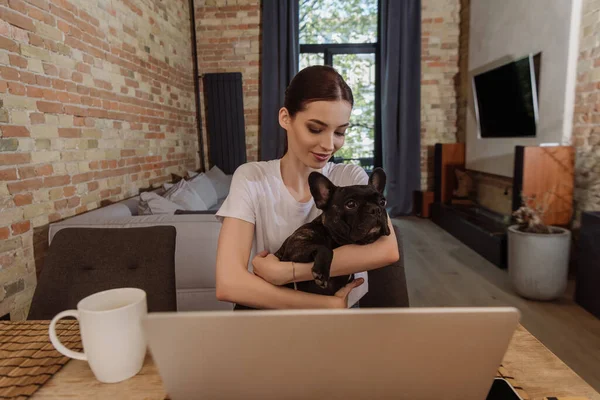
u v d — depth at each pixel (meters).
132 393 0.61
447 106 5.36
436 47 5.25
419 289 2.85
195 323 0.42
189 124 5.07
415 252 3.76
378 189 0.82
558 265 2.52
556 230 2.66
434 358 0.44
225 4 5.20
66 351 0.65
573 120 2.98
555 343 2.08
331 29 5.37
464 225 4.00
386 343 0.43
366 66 5.44
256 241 0.94
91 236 1.17
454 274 3.15
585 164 2.86
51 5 2.21
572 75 2.94
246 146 5.51
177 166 4.55
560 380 0.62
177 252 1.92
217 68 5.33
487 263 3.40
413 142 5.25
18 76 1.94
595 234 2.34
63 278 1.11
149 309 1.08
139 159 3.46
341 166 1.04
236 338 0.43
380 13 5.18
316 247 0.73
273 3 5.02
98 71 2.75
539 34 3.30
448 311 0.42
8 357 0.72
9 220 1.87
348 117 0.78
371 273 1.08
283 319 0.42
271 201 0.92
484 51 4.33
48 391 0.62
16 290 1.91
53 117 2.22
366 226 0.73
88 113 2.61
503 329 0.42
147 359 0.70
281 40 5.05
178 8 4.67
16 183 1.92
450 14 5.18
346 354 0.44
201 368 0.45
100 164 2.76
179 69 4.68
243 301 0.77
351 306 0.93
